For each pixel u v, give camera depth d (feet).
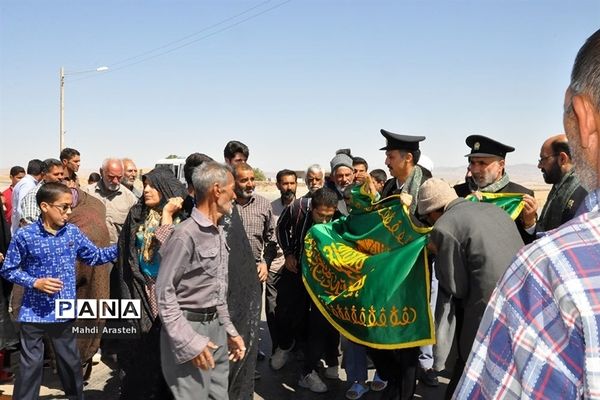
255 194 17.30
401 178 15.71
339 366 18.75
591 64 3.32
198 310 10.57
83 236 13.97
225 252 11.07
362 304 13.65
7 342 16.15
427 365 16.46
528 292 3.17
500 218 11.19
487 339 3.40
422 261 12.71
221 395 11.21
